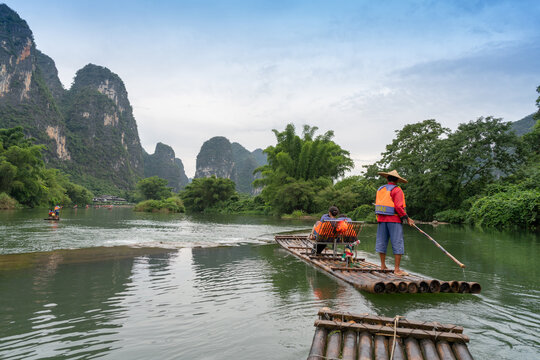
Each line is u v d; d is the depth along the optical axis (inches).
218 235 379.2
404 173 884.6
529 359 75.0
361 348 73.7
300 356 75.5
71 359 73.6
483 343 83.7
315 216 969.5
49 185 1926.7
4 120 3695.9
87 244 273.7
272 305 115.1
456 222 708.7
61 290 133.2
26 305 113.1
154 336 87.0
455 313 107.7
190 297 125.0
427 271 179.0
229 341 83.9
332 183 1117.7
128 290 134.3
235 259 215.3
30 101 4153.5
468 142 747.4
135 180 6038.4
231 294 129.8
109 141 5644.7
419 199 810.2
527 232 447.5
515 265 197.5
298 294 130.6
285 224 633.6
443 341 78.4
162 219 793.6
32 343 82.2
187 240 318.7
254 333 89.2
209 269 180.5
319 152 1115.9
